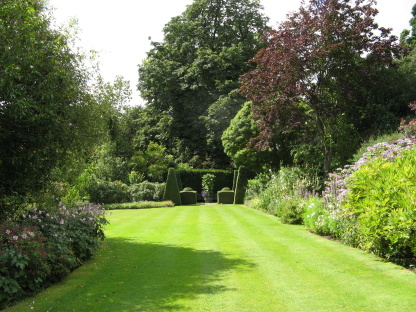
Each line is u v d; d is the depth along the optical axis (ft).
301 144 59.00
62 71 20.76
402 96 53.93
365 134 52.75
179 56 95.76
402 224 18.40
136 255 24.47
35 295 16.31
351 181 24.35
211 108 84.84
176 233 34.09
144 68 93.66
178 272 19.88
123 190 75.72
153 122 100.78
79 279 18.85
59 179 25.27
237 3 93.76
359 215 23.16
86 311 14.30
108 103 28.02
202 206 71.41
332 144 49.32
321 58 44.80
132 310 14.32
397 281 16.74
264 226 36.94
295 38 46.26
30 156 19.67
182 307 14.49
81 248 22.03
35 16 21.45
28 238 16.98
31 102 19.53
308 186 43.62
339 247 24.95
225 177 91.40
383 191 20.88
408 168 20.45
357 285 16.48
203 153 95.50
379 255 21.56
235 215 49.24
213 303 14.84
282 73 45.85
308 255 22.95
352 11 46.57
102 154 79.87
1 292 14.93
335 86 46.32
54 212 22.50
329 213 29.37
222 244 27.84
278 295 15.58
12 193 20.52
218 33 94.53
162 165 88.74
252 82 48.96
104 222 26.91
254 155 74.28
